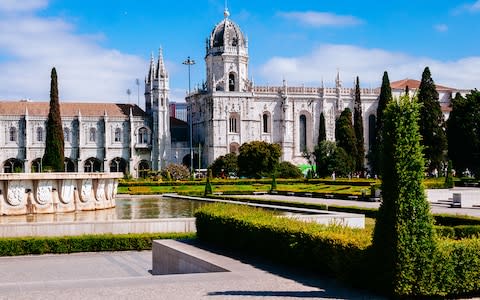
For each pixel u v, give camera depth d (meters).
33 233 30.98
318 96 158.62
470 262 16.73
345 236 18.78
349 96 160.25
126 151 147.88
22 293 16.62
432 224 16.78
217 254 23.03
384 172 17.12
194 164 153.38
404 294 16.39
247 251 23.25
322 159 127.94
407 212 16.58
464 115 102.25
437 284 16.45
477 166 103.62
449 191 64.44
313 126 158.38
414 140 17.03
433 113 110.69
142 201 61.84
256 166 122.88
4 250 29.05
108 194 50.72
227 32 154.50
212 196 64.38
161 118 149.62
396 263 16.34
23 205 44.66
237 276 19.06
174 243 25.86
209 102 149.62
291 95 156.50
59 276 24.78
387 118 17.34
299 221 22.80
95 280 18.47
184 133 162.38
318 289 17.34
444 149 111.75
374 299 16.38
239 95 150.00
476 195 56.59
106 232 32.03
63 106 146.62
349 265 17.81
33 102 146.50
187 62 132.88
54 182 46.16
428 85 111.44
